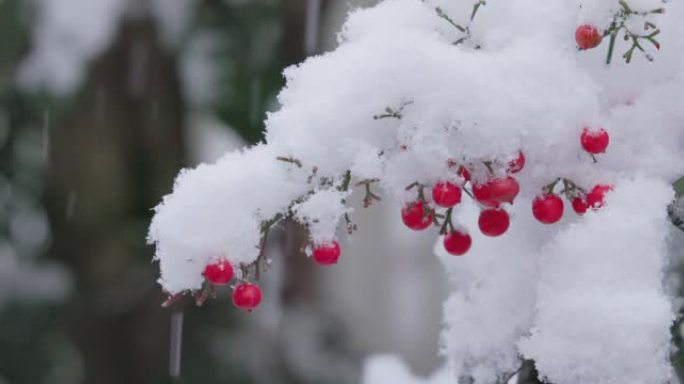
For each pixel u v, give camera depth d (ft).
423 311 7.10
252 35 6.58
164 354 6.79
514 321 2.39
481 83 2.25
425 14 2.33
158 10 6.71
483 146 2.25
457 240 2.37
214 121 7.02
